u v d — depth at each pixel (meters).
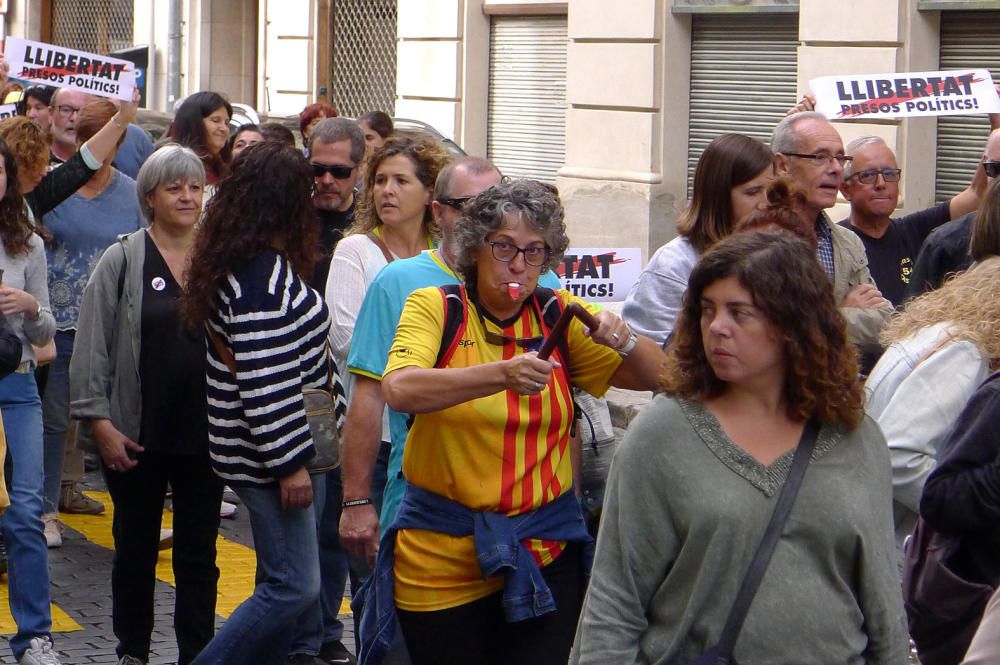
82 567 7.06
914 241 6.91
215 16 23.03
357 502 4.37
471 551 3.89
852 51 12.69
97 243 7.32
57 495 7.36
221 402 4.74
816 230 5.72
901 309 5.95
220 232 4.67
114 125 6.93
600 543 3.12
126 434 5.36
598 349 3.98
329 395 4.85
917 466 3.93
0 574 6.67
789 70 13.95
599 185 15.56
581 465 4.45
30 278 5.77
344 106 20.19
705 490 2.98
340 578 5.82
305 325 4.71
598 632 3.05
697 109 14.99
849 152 6.78
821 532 2.97
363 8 19.70
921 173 12.26
